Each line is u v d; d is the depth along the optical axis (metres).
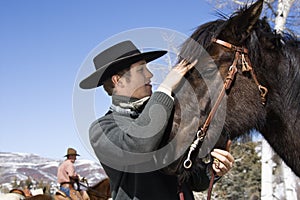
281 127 2.58
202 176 2.45
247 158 13.44
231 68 2.42
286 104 2.54
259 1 2.46
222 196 13.41
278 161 9.30
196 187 2.48
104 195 8.37
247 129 2.43
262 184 9.45
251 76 2.45
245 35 2.50
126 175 2.28
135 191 2.22
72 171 7.91
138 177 2.24
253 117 2.41
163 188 2.24
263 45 2.56
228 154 2.33
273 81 2.52
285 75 2.54
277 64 2.55
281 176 9.74
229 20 2.50
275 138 2.62
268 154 9.36
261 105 2.45
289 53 2.58
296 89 2.54
